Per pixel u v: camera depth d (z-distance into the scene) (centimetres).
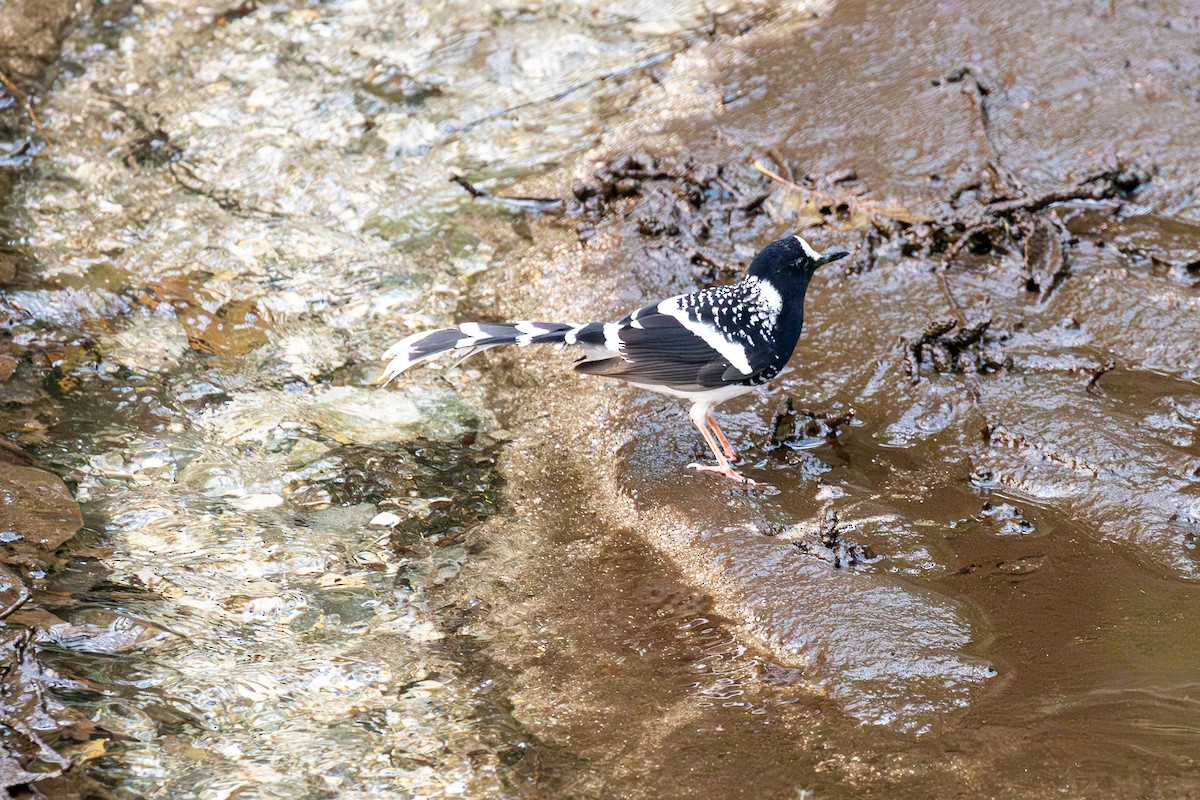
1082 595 920
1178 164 1423
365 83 1747
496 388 1238
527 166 1570
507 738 815
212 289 1372
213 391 1228
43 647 883
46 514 1033
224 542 1026
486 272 1402
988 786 732
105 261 1406
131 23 1847
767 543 975
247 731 827
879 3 1747
